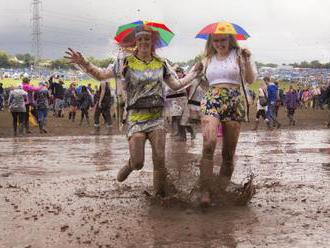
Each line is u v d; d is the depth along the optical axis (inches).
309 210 242.8
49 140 685.3
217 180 265.0
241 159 442.9
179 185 272.7
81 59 252.2
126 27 257.3
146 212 241.6
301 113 1560.0
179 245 188.7
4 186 318.0
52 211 245.9
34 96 829.8
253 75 262.7
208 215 234.2
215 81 260.2
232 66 258.1
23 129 827.4
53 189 306.0
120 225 217.9
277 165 402.9
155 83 253.4
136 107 252.7
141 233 205.0
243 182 318.7
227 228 211.3
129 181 329.4
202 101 263.6
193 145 582.6
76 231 209.0
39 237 200.7
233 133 262.7
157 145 256.4
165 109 260.5
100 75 257.8
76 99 1120.8
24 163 434.9
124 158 467.5
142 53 256.1
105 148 565.3
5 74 3651.6
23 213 242.2
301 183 317.4
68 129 911.0
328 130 871.7
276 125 999.6
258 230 207.6
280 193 285.0
